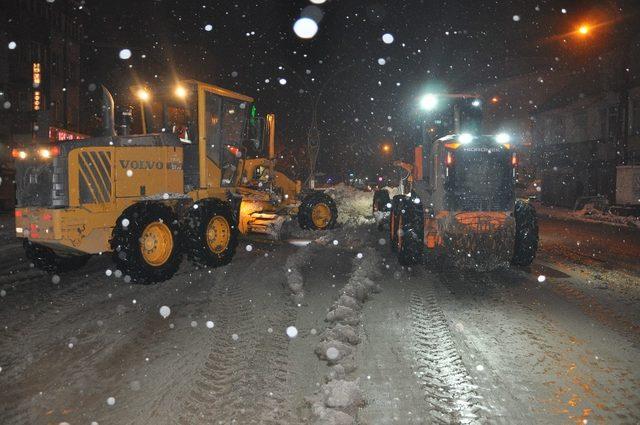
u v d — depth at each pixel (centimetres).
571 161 3253
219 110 1052
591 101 3070
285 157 3266
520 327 599
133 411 397
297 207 1475
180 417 386
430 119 1092
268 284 798
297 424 373
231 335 565
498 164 922
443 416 387
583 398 417
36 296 746
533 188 3198
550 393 425
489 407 401
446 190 920
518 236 944
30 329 596
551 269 960
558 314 656
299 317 626
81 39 4009
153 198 883
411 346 531
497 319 630
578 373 466
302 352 511
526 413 392
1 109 3042
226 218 955
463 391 428
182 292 763
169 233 834
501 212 920
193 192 999
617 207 2248
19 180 808
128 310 671
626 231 1692
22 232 803
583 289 798
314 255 1063
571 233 1630
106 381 452
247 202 1198
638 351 522
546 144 3778
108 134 921
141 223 787
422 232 943
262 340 547
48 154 779
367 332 576
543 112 3631
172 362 491
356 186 4759
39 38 3378
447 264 988
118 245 775
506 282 841
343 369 459
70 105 3838
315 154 4297
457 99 1102
